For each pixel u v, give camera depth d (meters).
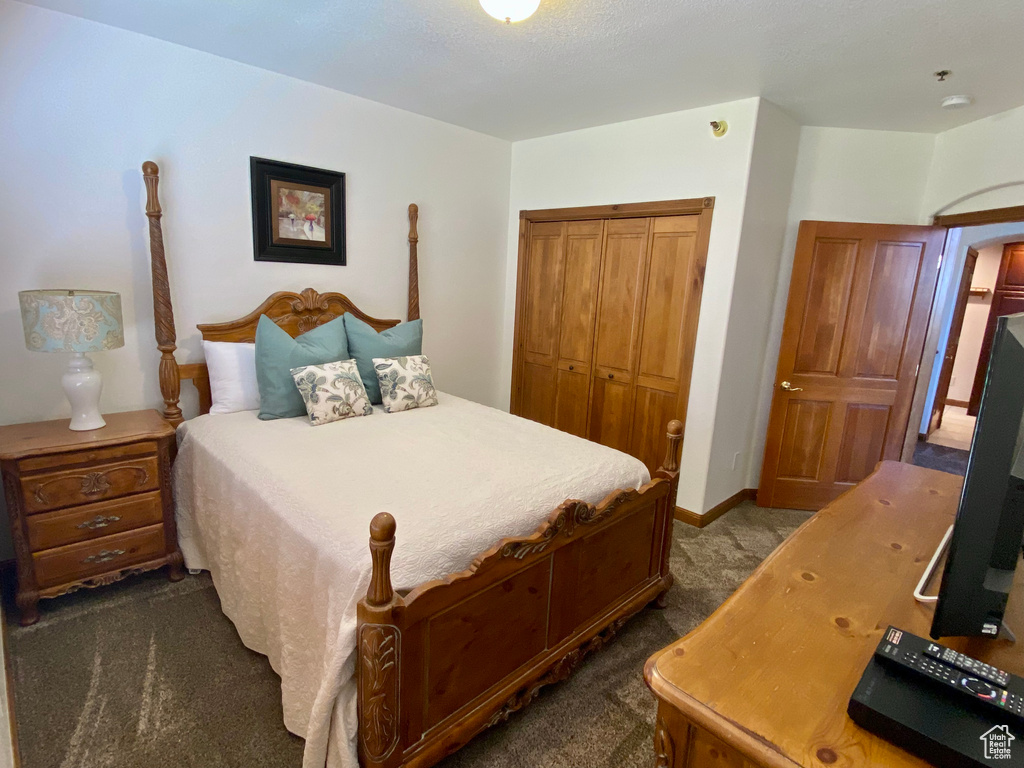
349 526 1.59
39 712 1.72
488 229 4.13
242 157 2.82
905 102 2.79
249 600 1.93
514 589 1.66
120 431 2.29
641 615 2.39
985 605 0.88
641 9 1.96
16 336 2.32
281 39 2.42
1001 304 6.44
